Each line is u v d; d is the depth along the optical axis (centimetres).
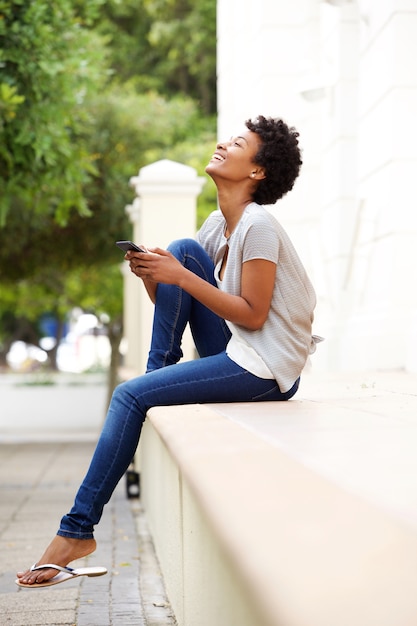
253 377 368
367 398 429
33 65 905
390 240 812
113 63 2894
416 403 385
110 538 657
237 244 368
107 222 1731
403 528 132
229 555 131
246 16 1277
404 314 809
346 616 102
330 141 1031
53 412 2108
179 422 287
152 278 360
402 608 104
